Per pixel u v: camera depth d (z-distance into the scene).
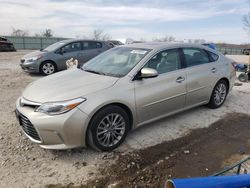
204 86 4.91
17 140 3.93
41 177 3.07
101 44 11.25
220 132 4.33
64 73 4.36
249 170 3.16
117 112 3.59
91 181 3.00
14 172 3.15
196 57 4.90
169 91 4.21
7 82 8.24
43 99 3.34
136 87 3.79
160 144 3.87
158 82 4.06
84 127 3.29
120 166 3.29
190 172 3.17
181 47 4.65
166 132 4.27
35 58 9.81
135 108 3.78
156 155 3.55
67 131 3.20
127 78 3.77
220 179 1.70
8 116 4.91
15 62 14.67
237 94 6.76
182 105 4.56
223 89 5.49
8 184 2.93
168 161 3.41
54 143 3.28
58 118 3.17
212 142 3.97
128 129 3.81
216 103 5.39
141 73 3.84
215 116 5.04
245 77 8.59
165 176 3.09
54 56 10.06
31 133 3.40
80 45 10.67
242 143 3.96
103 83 3.63
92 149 3.68
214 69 5.13
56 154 3.55
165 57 4.33
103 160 3.42
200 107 5.52
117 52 4.64
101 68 4.30
